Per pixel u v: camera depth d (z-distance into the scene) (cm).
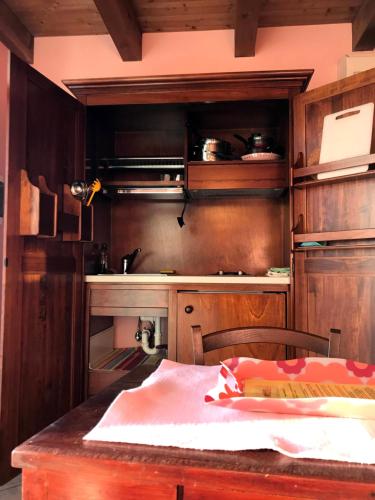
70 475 47
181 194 245
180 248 265
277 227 258
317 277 188
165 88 209
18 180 157
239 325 199
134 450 47
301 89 204
